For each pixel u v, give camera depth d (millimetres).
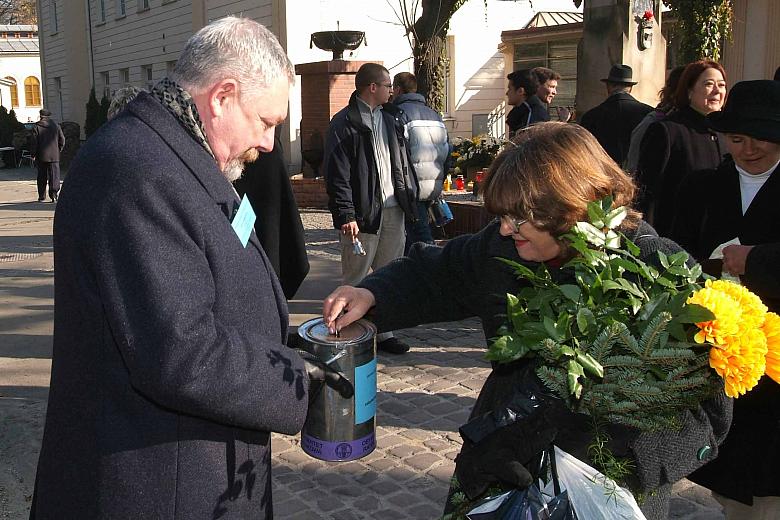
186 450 1657
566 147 1691
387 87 5152
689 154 4070
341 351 1947
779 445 2336
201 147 1719
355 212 5254
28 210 14445
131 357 1512
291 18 14633
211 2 17281
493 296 1991
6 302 7148
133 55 22250
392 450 3949
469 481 1643
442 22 9844
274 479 3670
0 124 26609
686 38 11539
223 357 1570
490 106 18578
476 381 4879
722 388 1604
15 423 4324
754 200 2574
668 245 1757
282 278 4496
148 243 1538
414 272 2221
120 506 1628
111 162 1584
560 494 1619
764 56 12891
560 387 1560
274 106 1762
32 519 1801
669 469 1651
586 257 1546
